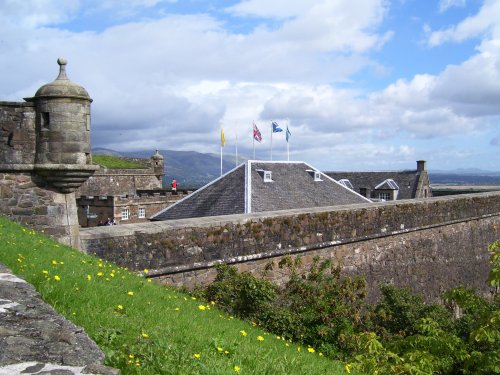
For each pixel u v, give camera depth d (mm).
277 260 15297
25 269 6965
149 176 55625
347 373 7523
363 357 9031
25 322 4672
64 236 11891
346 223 17578
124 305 6730
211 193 22750
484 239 26562
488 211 26734
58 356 4031
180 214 22359
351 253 17891
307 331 11688
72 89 11773
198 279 13266
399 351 10164
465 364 9391
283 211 16141
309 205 23312
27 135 11742
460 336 12469
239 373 4980
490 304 10961
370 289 18594
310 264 16297
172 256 12719
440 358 9562
